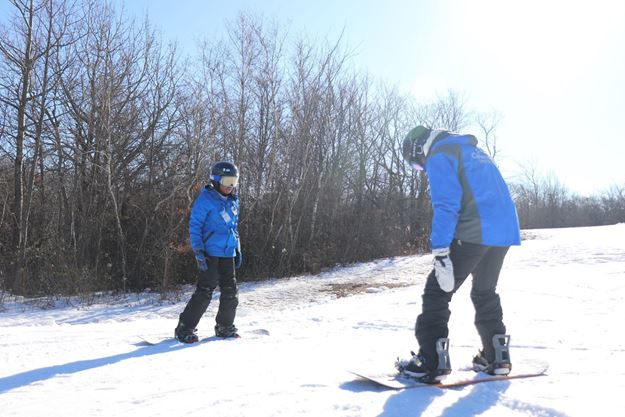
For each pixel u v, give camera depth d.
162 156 18.08
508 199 3.14
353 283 14.59
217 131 18.56
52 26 15.87
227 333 5.20
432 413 2.47
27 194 14.98
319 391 2.88
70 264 14.86
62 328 6.53
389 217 23.22
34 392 3.07
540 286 8.96
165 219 16.27
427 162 3.11
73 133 16.89
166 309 12.10
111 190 15.66
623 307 6.38
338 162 21.67
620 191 58.44
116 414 2.60
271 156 18.84
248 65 19.06
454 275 3.10
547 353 3.87
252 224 18.11
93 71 16.48
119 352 4.33
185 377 3.33
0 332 5.92
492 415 2.43
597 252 15.18
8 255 14.76
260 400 2.74
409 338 4.76
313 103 19.98
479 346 4.24
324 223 20.34
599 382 2.93
